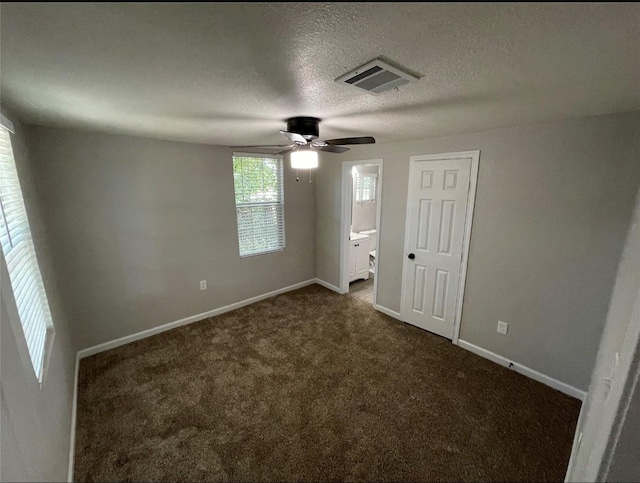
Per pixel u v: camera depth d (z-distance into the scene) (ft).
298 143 7.32
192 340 10.19
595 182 6.62
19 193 5.77
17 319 3.96
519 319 8.29
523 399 7.36
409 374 8.38
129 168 9.33
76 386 7.74
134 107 5.57
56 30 2.71
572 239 7.10
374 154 11.60
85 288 8.96
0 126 5.10
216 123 7.10
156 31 2.77
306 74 3.92
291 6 2.37
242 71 3.81
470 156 8.70
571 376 7.48
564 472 5.51
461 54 3.35
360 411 7.00
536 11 2.45
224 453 5.92
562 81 4.21
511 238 8.17
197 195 10.96
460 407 7.11
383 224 11.69
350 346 9.82
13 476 3.01
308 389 7.75
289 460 5.77
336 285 14.71
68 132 8.15
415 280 10.89
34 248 6.01
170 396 7.48
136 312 10.11
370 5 2.37
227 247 12.15
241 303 12.98
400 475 5.48
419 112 6.01
